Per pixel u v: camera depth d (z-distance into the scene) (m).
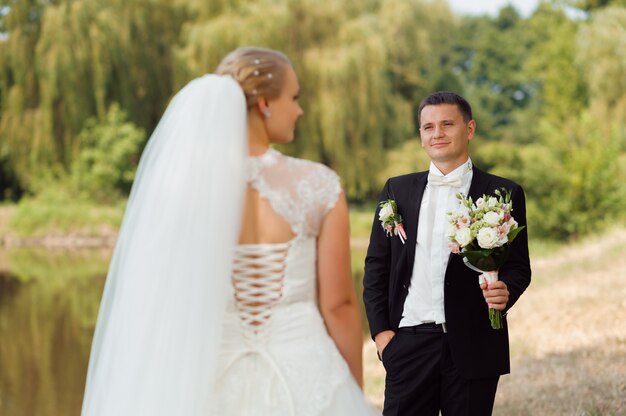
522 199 3.53
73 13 31.11
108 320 2.44
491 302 3.26
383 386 6.70
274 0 32.53
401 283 3.54
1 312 13.63
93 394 2.42
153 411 2.26
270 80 2.45
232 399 2.29
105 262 22.47
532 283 11.41
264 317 2.35
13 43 31.66
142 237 2.36
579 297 9.05
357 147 32.88
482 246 3.18
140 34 33.28
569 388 5.41
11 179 34.56
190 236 2.30
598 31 28.59
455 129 3.51
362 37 32.81
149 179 2.40
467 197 3.50
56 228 29.92
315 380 2.32
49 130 31.30
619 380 5.38
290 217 2.36
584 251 13.67
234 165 2.36
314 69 31.89
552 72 32.00
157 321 2.29
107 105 32.84
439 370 3.44
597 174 17.92
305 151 32.56
